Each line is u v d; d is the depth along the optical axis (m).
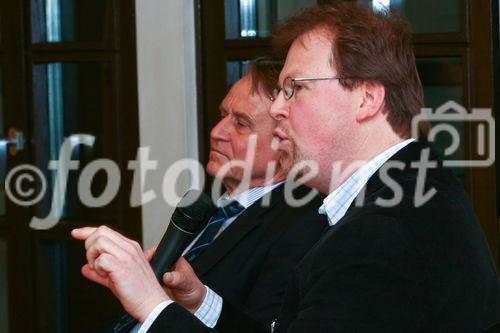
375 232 1.84
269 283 2.78
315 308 1.82
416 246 1.83
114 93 4.59
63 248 4.88
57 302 4.93
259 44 4.29
